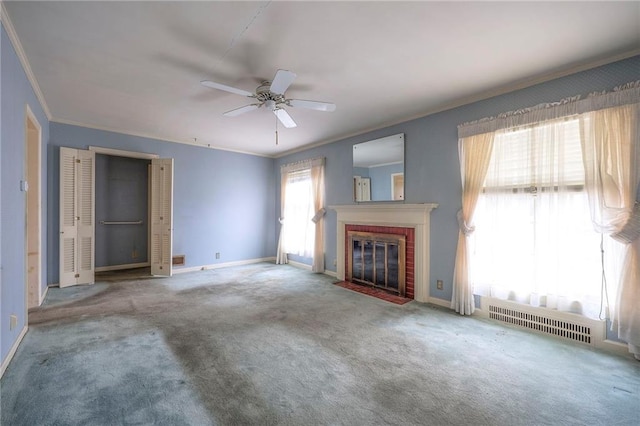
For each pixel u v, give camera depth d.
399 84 3.04
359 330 2.93
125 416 1.68
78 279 4.49
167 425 1.61
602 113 2.49
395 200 4.24
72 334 2.73
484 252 3.27
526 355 2.43
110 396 1.85
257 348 2.53
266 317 3.25
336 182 5.25
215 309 3.49
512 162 3.06
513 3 1.85
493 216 3.18
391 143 4.29
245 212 6.39
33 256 3.50
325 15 1.97
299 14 1.96
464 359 2.36
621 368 2.23
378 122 4.27
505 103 3.13
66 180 4.33
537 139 2.88
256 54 2.47
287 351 2.48
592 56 2.48
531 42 2.29
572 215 2.69
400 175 4.18
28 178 3.45
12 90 2.22
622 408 1.79
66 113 3.98
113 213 5.72
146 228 6.13
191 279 4.98
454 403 1.83
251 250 6.50
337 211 5.06
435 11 1.93
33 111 3.05
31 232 3.49
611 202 2.44
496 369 2.22
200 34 2.19
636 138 2.33
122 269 5.77
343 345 2.60
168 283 4.70
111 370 2.14
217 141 5.53
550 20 2.02
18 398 1.81
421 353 2.46
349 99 3.44
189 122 4.35
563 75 2.74
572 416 1.72
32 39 2.24
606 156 2.46
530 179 2.93
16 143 2.35
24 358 2.28
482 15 1.97
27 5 1.85
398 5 1.88
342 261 4.99
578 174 2.66
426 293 3.82
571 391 1.95
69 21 2.02
